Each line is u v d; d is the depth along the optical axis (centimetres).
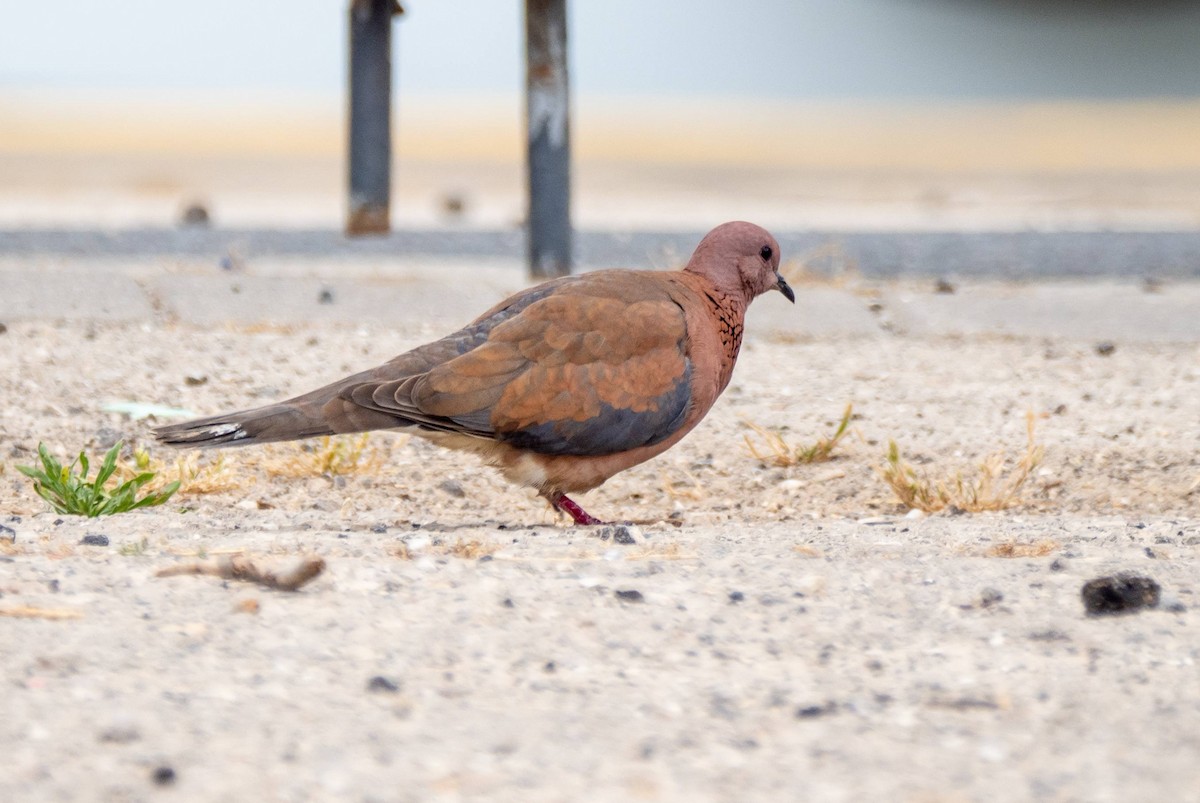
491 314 1004
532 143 1808
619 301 991
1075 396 1427
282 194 4153
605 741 606
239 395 1332
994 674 688
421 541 906
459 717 627
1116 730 623
